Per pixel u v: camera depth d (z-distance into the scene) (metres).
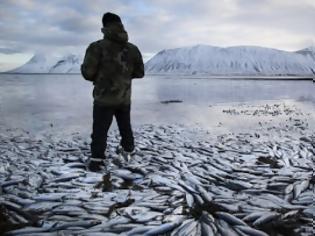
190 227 4.20
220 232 4.11
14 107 22.25
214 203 5.04
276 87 54.56
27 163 7.18
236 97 32.12
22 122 15.18
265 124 13.98
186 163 7.30
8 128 13.30
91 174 6.40
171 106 22.83
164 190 5.67
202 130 12.19
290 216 4.57
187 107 22.06
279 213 4.60
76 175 6.27
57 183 5.93
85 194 5.39
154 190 5.70
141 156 7.81
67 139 10.46
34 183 5.85
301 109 20.39
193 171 6.68
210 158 7.71
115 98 6.78
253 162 7.47
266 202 5.06
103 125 6.79
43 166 6.96
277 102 25.97
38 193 5.50
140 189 5.76
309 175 6.43
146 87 55.44
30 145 9.22
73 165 6.90
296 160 7.62
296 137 10.72
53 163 7.17
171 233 4.09
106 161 7.22
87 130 12.77
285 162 7.49
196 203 5.11
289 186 5.71
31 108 21.70
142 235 4.02
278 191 5.65
